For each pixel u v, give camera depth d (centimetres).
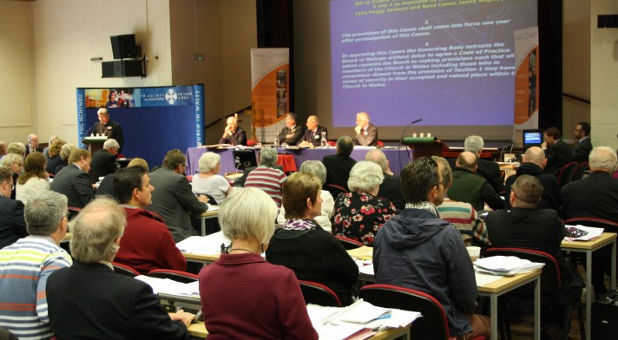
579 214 475
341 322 239
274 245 295
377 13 1116
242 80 1310
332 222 406
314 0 1186
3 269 271
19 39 1407
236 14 1307
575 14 988
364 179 397
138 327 211
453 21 1045
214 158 595
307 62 1203
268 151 592
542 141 884
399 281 280
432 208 285
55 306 216
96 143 966
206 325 211
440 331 261
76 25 1341
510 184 528
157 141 1207
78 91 1238
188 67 1241
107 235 217
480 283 305
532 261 356
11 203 416
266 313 202
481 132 1031
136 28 1241
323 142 980
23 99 1419
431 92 1073
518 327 438
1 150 860
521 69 959
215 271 212
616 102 876
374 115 1131
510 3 998
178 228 498
